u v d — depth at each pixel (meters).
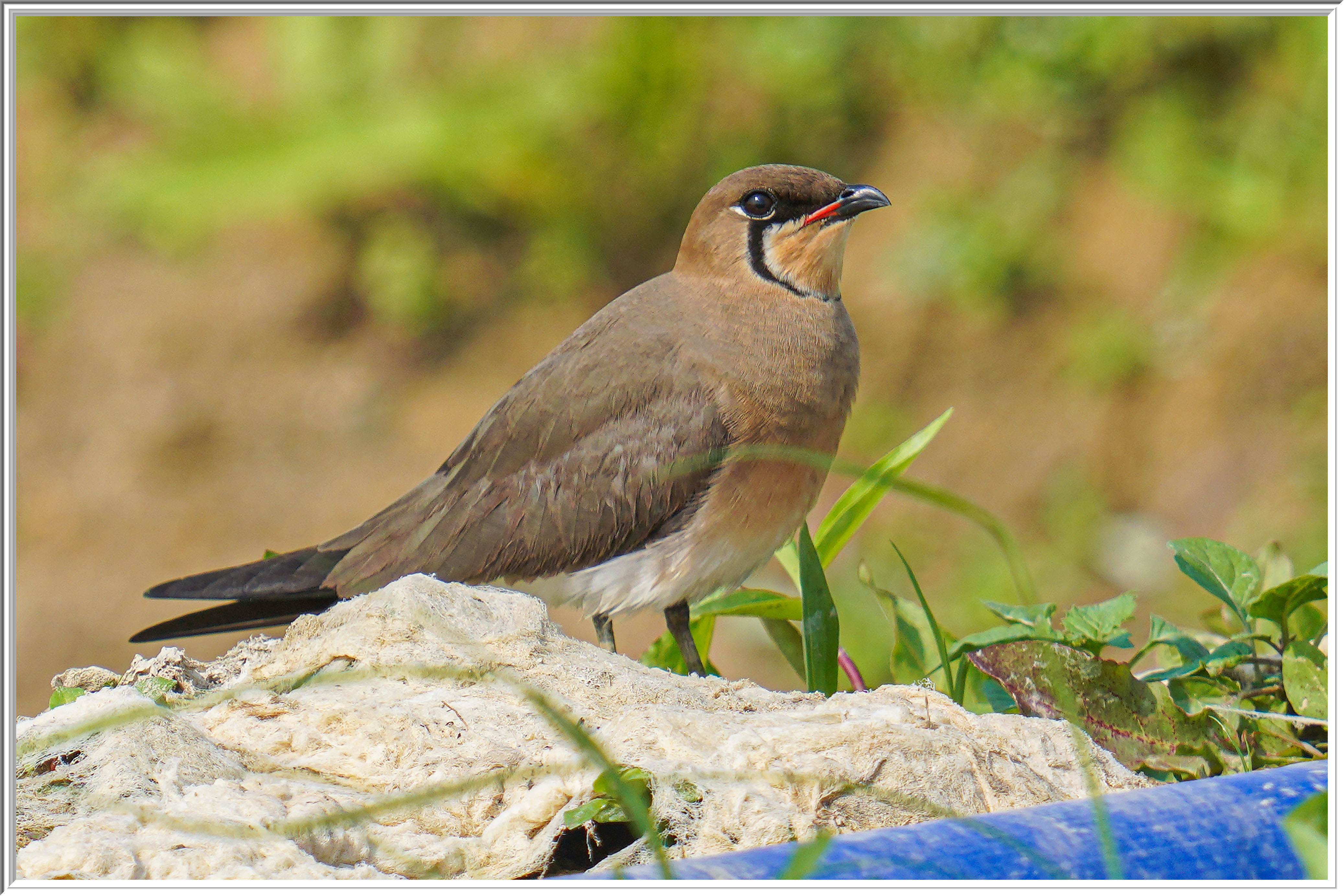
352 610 5.15
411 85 16.86
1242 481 13.44
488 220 16.59
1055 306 14.88
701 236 7.72
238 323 16.47
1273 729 5.10
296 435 15.73
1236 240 14.51
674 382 7.38
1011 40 15.59
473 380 15.92
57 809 4.08
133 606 14.46
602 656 5.00
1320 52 14.46
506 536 7.41
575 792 4.18
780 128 16.27
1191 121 14.91
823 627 5.73
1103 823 3.38
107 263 16.92
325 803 4.10
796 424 7.38
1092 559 13.37
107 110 17.86
